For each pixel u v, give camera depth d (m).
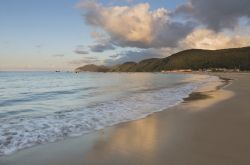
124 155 6.62
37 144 7.71
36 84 42.19
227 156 6.44
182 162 6.06
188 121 10.78
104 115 12.49
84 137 8.48
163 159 6.26
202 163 5.98
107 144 7.63
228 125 9.91
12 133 8.95
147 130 9.33
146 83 44.41
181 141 7.81
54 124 10.47
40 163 6.18
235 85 33.38
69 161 6.30
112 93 24.84
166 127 9.74
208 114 12.27
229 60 199.75
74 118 11.73
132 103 16.78
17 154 6.82
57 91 28.02
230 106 14.66
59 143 7.81
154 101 17.73
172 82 47.53
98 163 6.14
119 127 9.90
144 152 6.82
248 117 11.42
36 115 12.91
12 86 36.94
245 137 8.17
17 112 14.16
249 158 6.30
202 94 22.08
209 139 7.98
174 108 14.40
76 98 20.88
